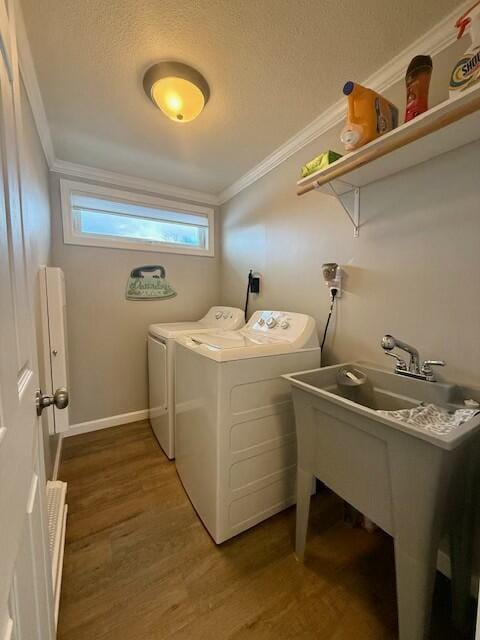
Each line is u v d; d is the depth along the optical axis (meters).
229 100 1.52
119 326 2.53
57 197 2.22
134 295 2.58
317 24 1.10
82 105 1.56
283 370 1.47
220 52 1.22
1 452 0.42
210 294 3.00
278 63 1.28
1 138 0.49
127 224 2.59
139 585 1.13
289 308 2.06
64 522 1.36
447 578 1.17
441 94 1.16
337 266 1.62
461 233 1.12
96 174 2.34
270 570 1.20
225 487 1.31
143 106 1.57
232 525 1.34
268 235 2.25
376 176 1.38
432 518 0.76
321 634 0.97
